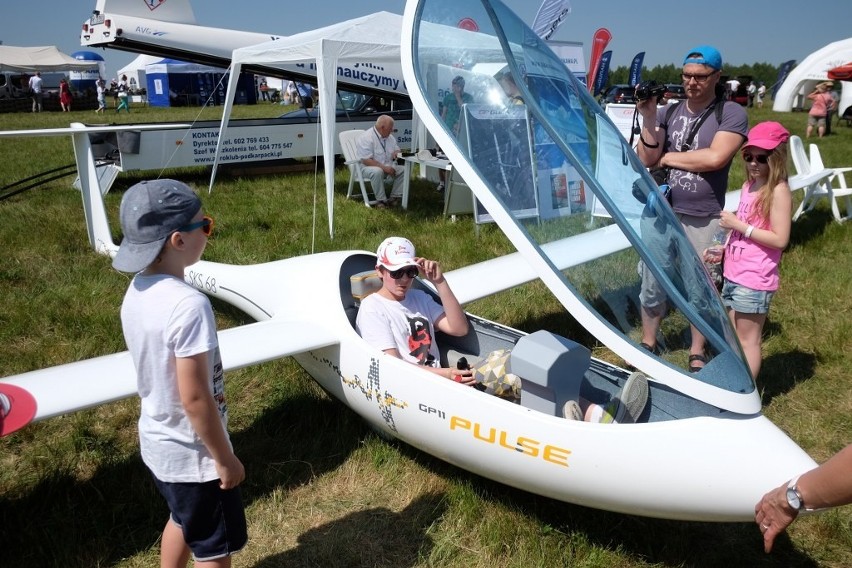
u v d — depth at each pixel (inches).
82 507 106.3
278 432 129.4
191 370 64.2
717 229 141.3
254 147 401.1
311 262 135.0
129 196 65.0
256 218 291.1
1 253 229.5
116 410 135.8
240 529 76.2
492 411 93.4
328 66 269.7
